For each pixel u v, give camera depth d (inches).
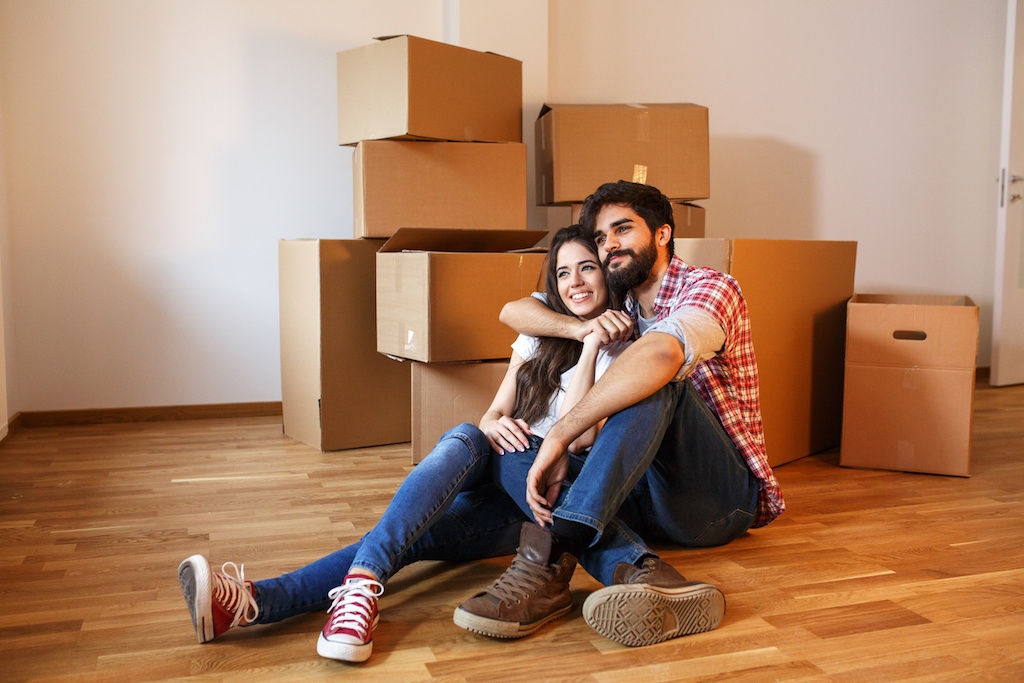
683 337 54.0
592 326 60.3
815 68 151.9
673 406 55.0
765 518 68.7
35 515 77.5
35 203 116.0
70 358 119.4
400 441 110.7
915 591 60.0
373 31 128.5
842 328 107.0
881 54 156.1
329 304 103.7
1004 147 152.8
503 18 128.3
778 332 94.8
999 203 154.3
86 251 118.6
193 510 79.5
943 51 160.6
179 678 46.9
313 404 106.0
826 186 155.1
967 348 91.0
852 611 56.4
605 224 61.6
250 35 122.9
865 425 96.1
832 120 154.1
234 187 124.2
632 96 140.3
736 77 146.6
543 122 119.5
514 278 97.7
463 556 63.0
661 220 62.1
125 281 120.7
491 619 50.3
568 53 135.9
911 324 93.4
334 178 129.0
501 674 47.7
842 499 83.8
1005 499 84.0
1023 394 149.2
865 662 49.1
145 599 58.0
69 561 65.5
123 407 122.1
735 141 147.9
